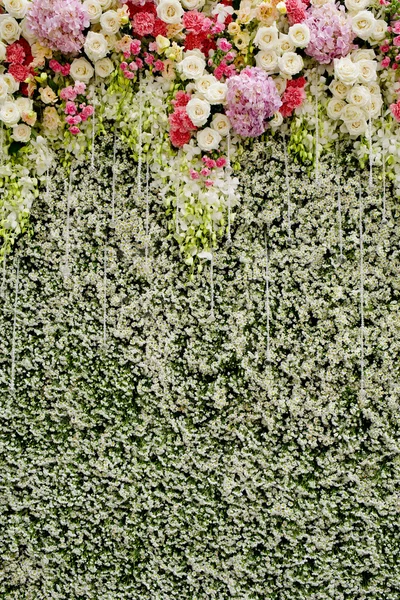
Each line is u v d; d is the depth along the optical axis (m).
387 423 1.84
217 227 1.88
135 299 1.90
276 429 1.87
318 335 1.86
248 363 1.87
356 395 1.86
